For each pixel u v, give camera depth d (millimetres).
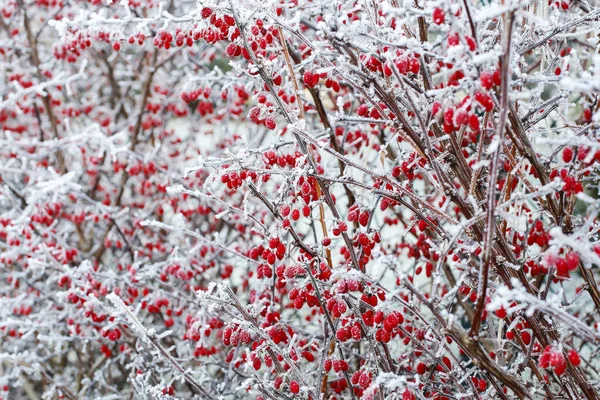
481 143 2467
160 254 5609
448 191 2441
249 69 2877
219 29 2877
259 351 2775
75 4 6387
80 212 5273
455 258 2850
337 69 2551
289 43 3588
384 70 2377
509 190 2732
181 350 5113
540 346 2822
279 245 2699
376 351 2670
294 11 3664
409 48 2266
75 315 4707
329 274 2715
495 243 2498
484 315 2902
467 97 2037
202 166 2781
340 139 4266
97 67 7133
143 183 6035
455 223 2471
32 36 6332
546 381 2666
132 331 4645
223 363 4008
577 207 4371
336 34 2314
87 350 5586
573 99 4156
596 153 2158
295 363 2902
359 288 2576
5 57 6855
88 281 4223
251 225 5121
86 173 6535
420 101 2727
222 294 2736
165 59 5938
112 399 4840
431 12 2154
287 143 2896
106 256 6430
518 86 2836
